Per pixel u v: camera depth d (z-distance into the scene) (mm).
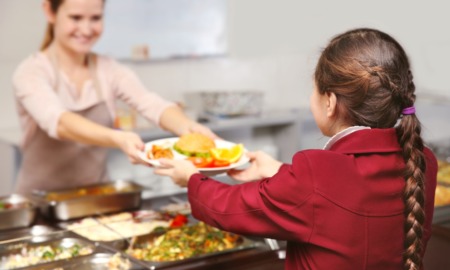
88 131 2408
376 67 1425
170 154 2129
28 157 3084
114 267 1892
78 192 2666
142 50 4289
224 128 4242
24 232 2250
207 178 1688
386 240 1475
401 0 5051
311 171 1449
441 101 4980
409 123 1463
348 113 1489
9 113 3975
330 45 1521
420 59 5102
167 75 4441
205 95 4348
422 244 1602
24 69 2854
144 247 2111
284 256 2012
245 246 2053
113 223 2266
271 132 4832
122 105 4172
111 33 4172
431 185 1602
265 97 4891
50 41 2990
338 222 1438
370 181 1460
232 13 4633
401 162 1487
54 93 2754
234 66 4719
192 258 1945
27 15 3939
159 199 2684
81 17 2805
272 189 1476
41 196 2596
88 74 3045
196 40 4523
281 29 4871
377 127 1500
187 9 4434
